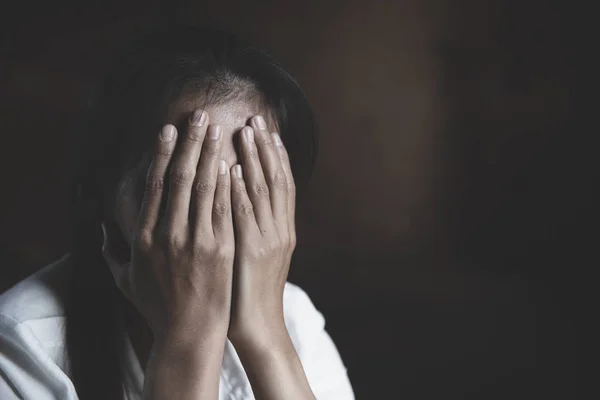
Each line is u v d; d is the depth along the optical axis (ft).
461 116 21.31
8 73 20.48
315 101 21.81
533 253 20.36
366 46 21.66
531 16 20.90
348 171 21.57
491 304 15.80
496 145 21.08
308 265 19.80
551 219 20.51
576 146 20.56
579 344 12.85
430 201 21.31
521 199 20.83
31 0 20.54
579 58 20.57
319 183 21.49
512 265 19.89
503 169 21.01
